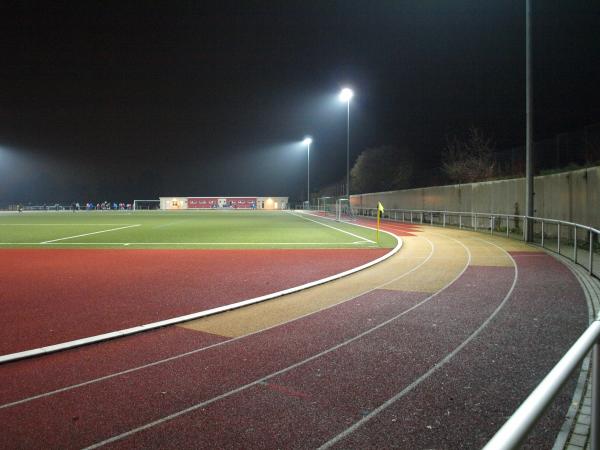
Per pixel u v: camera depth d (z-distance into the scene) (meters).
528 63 17.52
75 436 3.82
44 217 49.09
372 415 4.17
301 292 9.46
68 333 6.65
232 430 3.92
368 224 33.25
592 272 10.78
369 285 10.12
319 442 3.73
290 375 5.09
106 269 12.51
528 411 1.56
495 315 7.50
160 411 4.26
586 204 16.23
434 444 3.69
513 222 22.14
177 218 45.84
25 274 11.72
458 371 5.18
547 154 24.55
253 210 80.19
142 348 6.02
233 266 12.98
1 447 3.66
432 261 13.58
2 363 5.48
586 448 3.58
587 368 5.12
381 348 5.96
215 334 6.61
